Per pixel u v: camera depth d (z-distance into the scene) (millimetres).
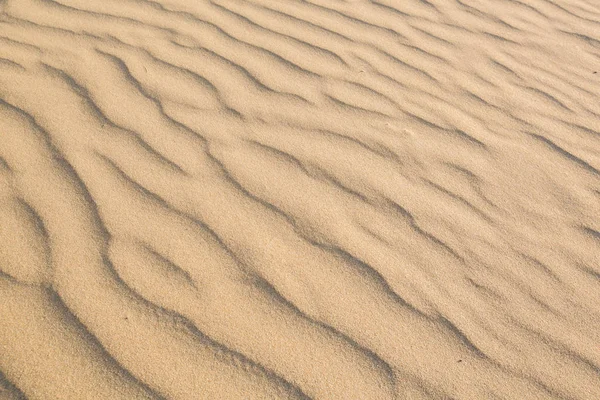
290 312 1793
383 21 3348
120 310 1752
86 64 2756
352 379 1646
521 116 2729
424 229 2104
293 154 2361
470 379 1674
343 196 2197
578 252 2088
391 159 2393
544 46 3301
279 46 3018
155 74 2727
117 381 1590
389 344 1738
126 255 1903
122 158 2252
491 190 2301
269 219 2074
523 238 2115
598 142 2615
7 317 1704
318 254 1973
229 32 3086
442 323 1807
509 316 1849
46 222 1979
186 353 1665
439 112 2693
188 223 2029
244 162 2297
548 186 2350
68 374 1595
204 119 2488
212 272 1882
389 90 2799
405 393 1628
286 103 2633
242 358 1666
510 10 3627
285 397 1592
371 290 1879
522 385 1674
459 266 1985
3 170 2145
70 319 1718
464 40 3268
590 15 3660
